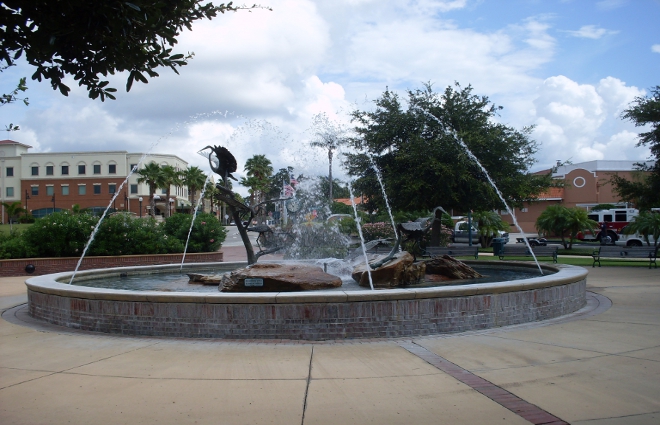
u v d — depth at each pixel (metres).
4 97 5.52
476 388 4.84
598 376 5.15
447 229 35.06
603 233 34.59
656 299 10.56
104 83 4.63
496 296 7.80
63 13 4.00
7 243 19.80
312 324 7.02
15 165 73.12
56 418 4.16
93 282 12.21
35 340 7.20
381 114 22.47
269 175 62.44
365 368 5.57
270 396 4.66
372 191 22.09
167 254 21.20
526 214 54.44
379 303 7.13
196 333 7.23
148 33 4.63
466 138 20.05
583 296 9.84
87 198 72.94
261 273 9.24
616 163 57.88
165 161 75.25
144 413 4.26
